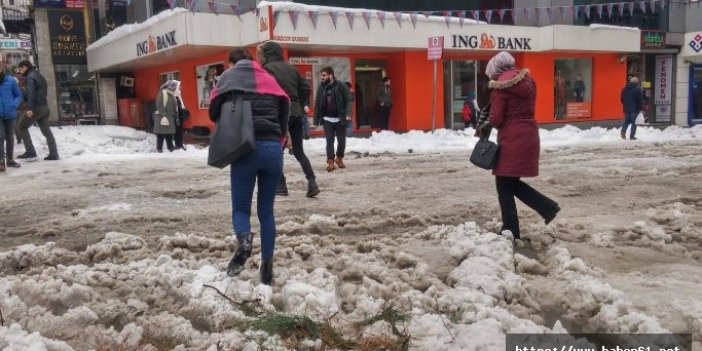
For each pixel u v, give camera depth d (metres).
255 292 3.80
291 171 10.17
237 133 3.77
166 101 13.96
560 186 8.20
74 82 26.69
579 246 4.98
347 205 6.96
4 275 4.45
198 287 3.86
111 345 3.21
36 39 25.89
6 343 3.00
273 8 15.90
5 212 6.94
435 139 17.23
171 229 5.89
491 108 4.86
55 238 5.63
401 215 6.28
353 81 19.19
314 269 4.39
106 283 4.12
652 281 4.02
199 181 9.23
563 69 22.22
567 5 21.45
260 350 3.07
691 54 24.00
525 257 4.50
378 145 15.87
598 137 18.41
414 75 19.30
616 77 23.19
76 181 9.30
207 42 16.30
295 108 7.24
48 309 3.72
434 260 4.67
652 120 25.19
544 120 21.69
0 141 10.35
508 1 20.83
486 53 20.48
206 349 3.12
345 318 3.51
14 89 10.69
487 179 9.03
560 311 3.69
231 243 5.09
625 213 6.40
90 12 25.50
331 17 16.86
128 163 11.73
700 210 6.55
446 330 3.28
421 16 18.31
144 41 18.95
